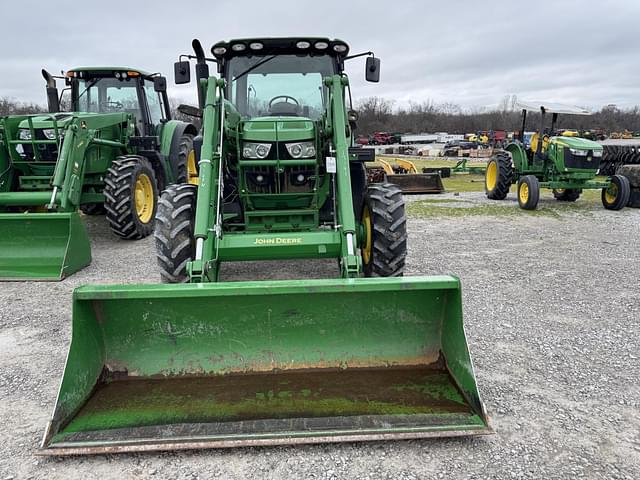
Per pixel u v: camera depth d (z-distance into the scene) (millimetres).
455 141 51719
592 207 10906
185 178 9398
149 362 2926
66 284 5145
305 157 4238
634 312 4250
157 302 2844
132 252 6547
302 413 2537
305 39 4781
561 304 4457
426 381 2816
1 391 3012
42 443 2301
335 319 2977
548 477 2246
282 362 2973
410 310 2975
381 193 4359
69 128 5961
